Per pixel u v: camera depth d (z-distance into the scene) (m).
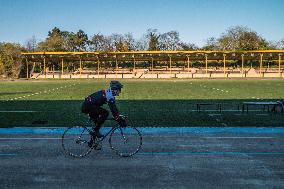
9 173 7.14
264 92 30.44
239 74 70.25
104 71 77.31
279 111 17.38
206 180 6.67
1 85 45.31
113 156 8.48
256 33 105.94
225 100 23.34
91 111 8.61
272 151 8.97
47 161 8.05
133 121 14.13
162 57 73.38
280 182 6.55
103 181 6.64
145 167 7.56
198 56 72.06
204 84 44.28
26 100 24.09
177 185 6.40
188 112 17.09
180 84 44.62
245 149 9.18
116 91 8.36
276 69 75.62
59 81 57.09
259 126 12.91
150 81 54.59
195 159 8.18
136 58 75.12
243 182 6.55
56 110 18.05
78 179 6.77
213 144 9.81
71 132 9.10
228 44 105.88
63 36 118.56
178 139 10.48
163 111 17.45
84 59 76.56
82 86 41.84
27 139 10.48
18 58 77.00
